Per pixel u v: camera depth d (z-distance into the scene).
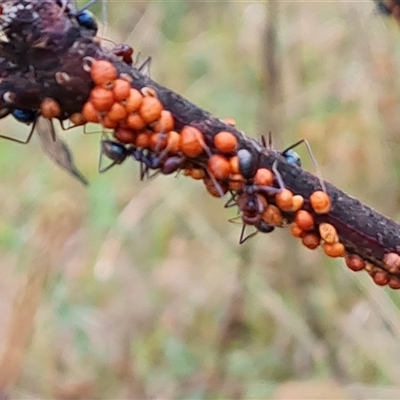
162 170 0.23
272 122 0.49
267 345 0.45
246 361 0.45
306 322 0.45
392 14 0.30
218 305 0.47
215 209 0.51
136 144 0.23
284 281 0.47
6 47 0.23
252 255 0.48
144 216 0.52
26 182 0.50
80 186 0.50
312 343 0.44
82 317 0.46
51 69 0.23
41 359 0.44
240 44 0.53
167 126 0.23
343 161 0.49
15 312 0.38
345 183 0.49
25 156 0.52
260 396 0.42
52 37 0.23
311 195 0.24
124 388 0.44
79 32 0.23
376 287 0.42
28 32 0.23
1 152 0.52
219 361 0.45
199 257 0.50
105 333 0.46
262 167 0.24
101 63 0.23
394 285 0.24
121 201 0.51
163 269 0.50
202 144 0.23
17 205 0.49
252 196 0.24
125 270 0.50
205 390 0.43
